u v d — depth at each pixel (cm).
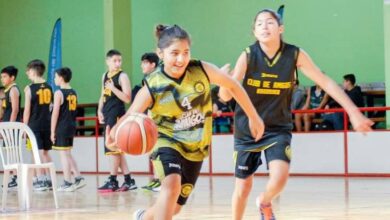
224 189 1031
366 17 1518
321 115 1373
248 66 495
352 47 1531
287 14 1595
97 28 1803
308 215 690
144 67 980
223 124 1399
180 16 1716
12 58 1909
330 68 1554
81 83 1820
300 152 1311
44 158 1093
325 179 1208
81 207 823
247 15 1647
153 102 411
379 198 848
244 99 425
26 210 802
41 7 1873
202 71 414
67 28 1838
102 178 1362
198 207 785
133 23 1758
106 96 998
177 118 414
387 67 1283
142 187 1048
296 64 495
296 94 1364
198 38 1698
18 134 855
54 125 1043
